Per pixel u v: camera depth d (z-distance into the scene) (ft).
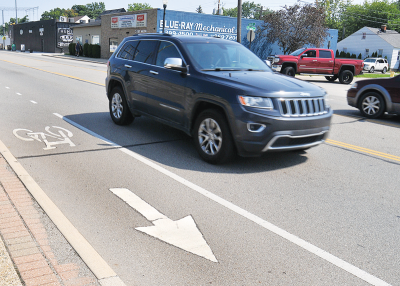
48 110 31.78
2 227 11.35
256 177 17.20
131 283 9.31
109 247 10.92
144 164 18.40
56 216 12.28
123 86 24.90
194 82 18.94
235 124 16.90
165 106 21.02
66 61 110.01
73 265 9.66
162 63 21.56
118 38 131.75
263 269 10.09
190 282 9.43
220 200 14.49
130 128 26.04
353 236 12.10
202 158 19.10
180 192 15.12
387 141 25.67
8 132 23.61
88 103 36.22
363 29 210.79
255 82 17.67
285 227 12.53
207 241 11.43
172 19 114.73
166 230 12.03
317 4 118.83
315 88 18.56
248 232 12.09
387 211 14.12
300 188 16.10
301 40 116.06
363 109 35.58
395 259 10.82
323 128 18.21
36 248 10.30
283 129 16.71
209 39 22.07
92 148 20.83
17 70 68.74
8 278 8.71
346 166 19.48
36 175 16.35
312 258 10.71
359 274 10.02
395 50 200.95
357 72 83.30
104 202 13.93
